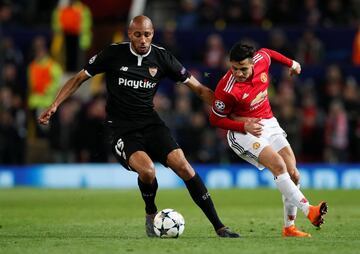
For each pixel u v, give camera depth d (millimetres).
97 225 37188
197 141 68812
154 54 31250
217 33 77000
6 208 48219
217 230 30719
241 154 31281
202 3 81000
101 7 81625
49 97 73000
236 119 31453
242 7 80125
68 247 27906
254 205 50344
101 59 31219
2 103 70938
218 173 69500
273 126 31656
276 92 73438
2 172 71312
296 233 31312
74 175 70875
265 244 28219
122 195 59656
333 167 68250
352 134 68750
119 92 31188
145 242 29078
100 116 70125
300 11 79312
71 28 76750
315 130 68938
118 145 31062
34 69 72688
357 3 83000
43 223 38344
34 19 84812
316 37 77438
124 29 80125
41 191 64562
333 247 27375
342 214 42781
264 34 76250
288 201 30938
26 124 73250
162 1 89562
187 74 31719
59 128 70812
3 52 74312
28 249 27531
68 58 78688
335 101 69562
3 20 81750
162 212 30953
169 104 71688
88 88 76375
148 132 31109
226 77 30797
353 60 74875
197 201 30516
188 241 29297
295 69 33406
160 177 70438
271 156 30344
